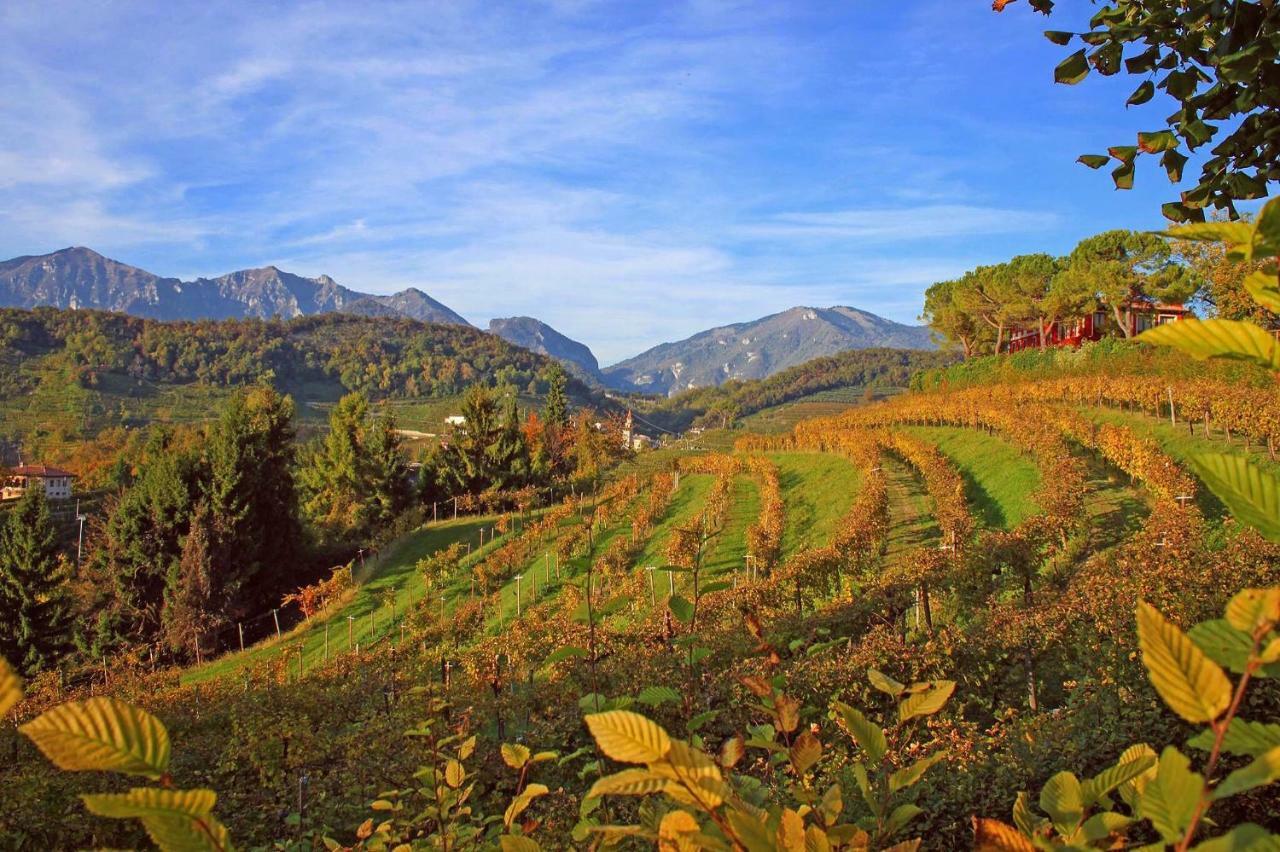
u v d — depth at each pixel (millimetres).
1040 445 26438
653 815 1755
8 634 36281
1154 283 41562
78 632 37438
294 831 8352
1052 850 1250
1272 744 893
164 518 37781
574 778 7953
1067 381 35031
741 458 49750
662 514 41062
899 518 27141
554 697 10383
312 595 37406
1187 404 23156
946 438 37562
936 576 15086
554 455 67750
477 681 13117
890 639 11211
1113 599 10023
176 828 1030
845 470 38344
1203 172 2721
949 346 69312
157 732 1005
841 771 5371
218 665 33750
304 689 15586
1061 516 17109
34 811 8766
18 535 36812
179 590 36250
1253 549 10664
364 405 55031
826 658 10273
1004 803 5539
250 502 39125
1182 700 877
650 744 1103
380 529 49906
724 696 6828
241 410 42000
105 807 964
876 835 1617
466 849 2973
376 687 15867
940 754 1714
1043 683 10141
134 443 96188
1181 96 2594
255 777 10992
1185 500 17141
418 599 35219
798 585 18203
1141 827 4176
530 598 30750
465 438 56281
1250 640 892
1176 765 933
